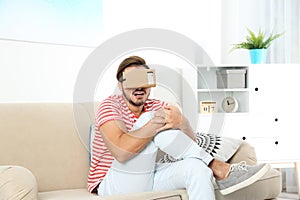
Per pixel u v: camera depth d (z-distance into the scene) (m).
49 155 2.51
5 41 2.82
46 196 2.24
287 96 3.81
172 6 3.84
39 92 2.98
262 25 4.36
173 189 2.27
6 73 2.82
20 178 1.88
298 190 3.85
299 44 4.32
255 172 2.30
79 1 3.18
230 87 3.76
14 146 2.43
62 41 3.09
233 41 4.31
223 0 4.29
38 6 2.96
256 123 3.76
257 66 3.78
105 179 2.30
